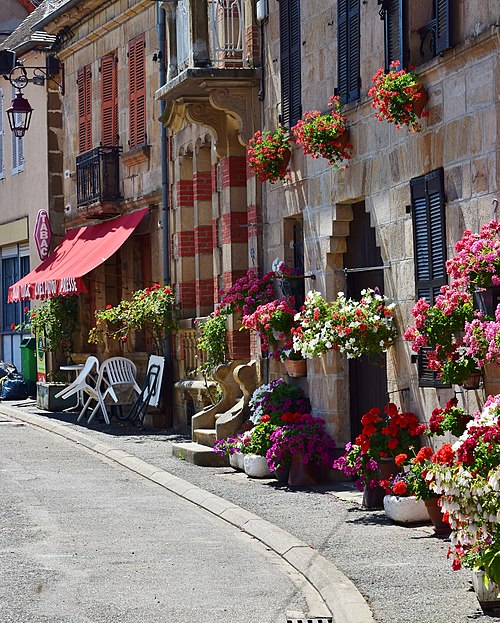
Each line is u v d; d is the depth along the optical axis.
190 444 17.67
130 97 23.72
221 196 18.84
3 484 15.36
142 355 23.06
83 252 24.75
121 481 15.72
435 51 12.27
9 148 31.41
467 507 8.38
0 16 35.16
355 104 14.17
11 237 31.38
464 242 10.73
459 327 10.89
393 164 13.38
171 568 10.45
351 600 8.80
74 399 25.34
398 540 11.03
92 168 24.53
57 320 26.30
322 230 15.41
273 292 17.08
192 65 17.58
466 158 11.71
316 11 15.51
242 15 18.00
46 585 9.81
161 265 22.36
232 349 18.14
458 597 8.84
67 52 27.02
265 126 17.44
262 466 15.25
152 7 22.59
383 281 14.38
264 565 10.58
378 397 14.70
